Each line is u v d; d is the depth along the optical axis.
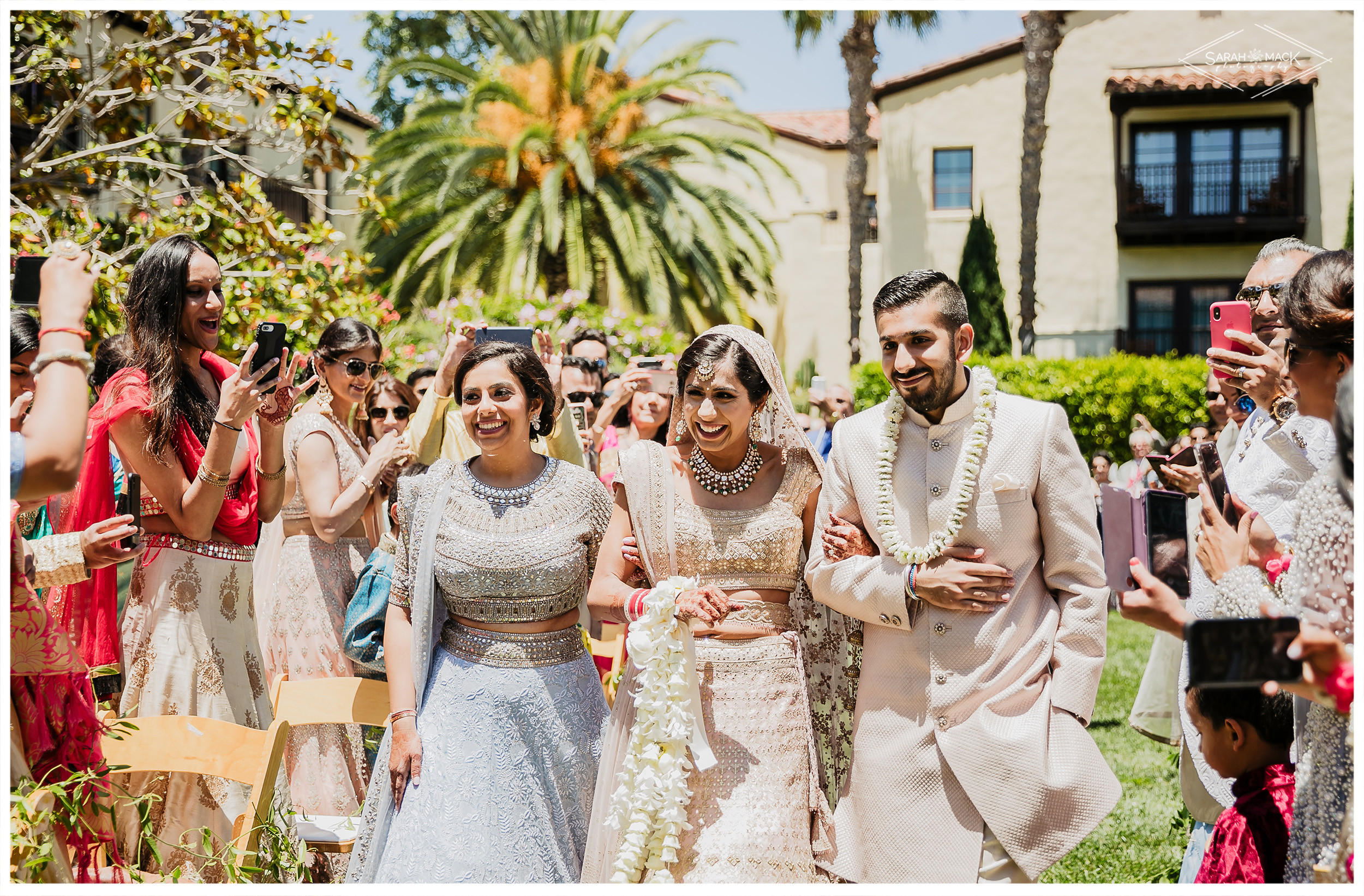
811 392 8.41
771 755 2.79
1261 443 3.01
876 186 22.22
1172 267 19.31
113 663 3.25
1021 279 18.14
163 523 3.29
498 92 16.38
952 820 2.67
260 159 12.95
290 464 3.90
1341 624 2.05
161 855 3.12
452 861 2.82
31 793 2.54
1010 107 19.64
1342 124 18.41
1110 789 2.63
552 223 15.48
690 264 17.23
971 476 2.71
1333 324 2.19
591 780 3.02
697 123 21.86
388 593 3.48
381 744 3.21
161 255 3.29
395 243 16.58
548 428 3.27
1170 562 2.40
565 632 3.10
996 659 2.69
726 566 2.91
